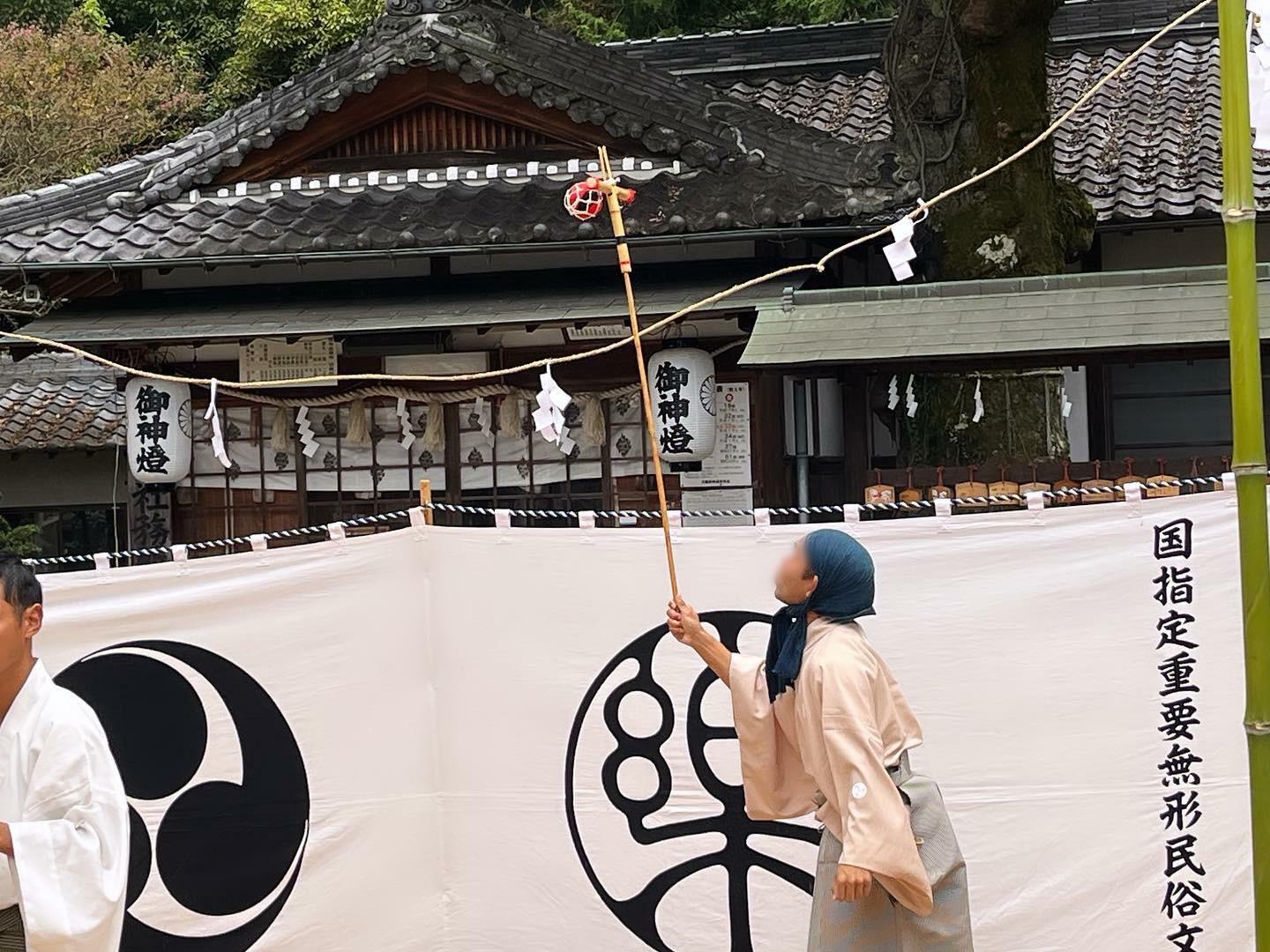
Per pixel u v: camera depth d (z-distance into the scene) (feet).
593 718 15.40
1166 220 29.81
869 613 12.19
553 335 29.32
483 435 30.01
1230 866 14.33
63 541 45.93
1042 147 25.68
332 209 29.19
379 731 15.66
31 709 11.14
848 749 11.41
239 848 15.69
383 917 15.52
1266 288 21.31
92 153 60.75
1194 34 40.09
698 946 15.12
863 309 23.39
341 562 15.79
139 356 29.48
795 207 26.22
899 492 21.81
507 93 29.35
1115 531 14.64
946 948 11.93
